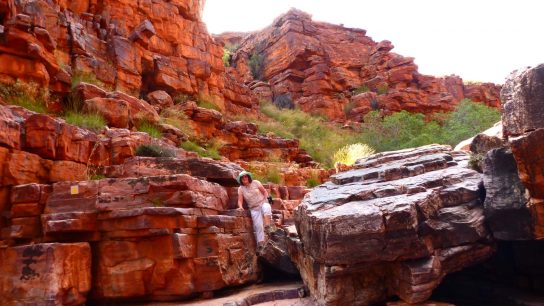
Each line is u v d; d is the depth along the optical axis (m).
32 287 4.45
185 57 17.27
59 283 4.50
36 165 6.21
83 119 8.37
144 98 14.39
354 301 4.27
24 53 8.47
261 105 23.55
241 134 14.70
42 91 8.66
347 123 25.28
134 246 5.11
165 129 10.95
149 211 5.05
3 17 8.73
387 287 4.36
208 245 5.43
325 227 4.19
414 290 3.99
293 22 29.94
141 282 5.03
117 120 9.45
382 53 31.62
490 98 33.47
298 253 5.60
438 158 5.37
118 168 7.32
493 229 4.20
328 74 28.67
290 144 15.65
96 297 5.05
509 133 3.83
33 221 5.31
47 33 9.16
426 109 28.64
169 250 5.05
